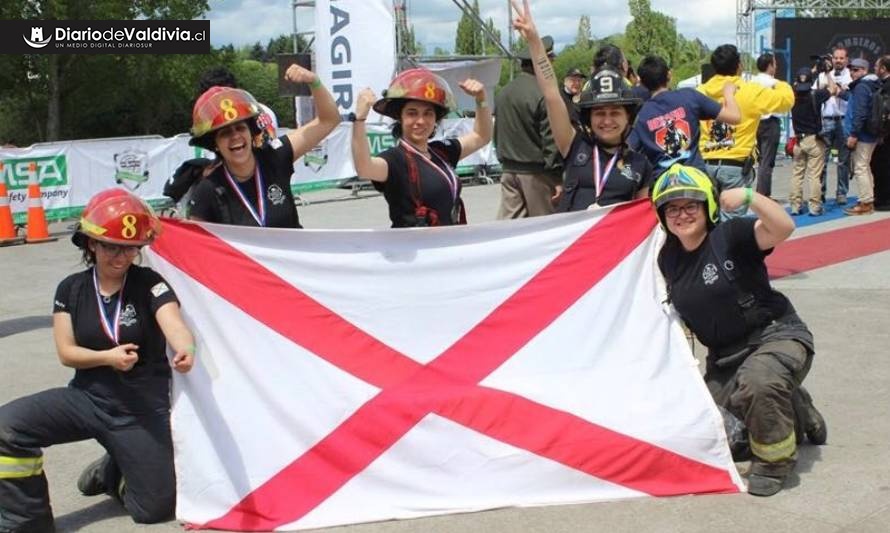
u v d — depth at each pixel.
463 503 4.06
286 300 4.43
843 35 25.59
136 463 3.98
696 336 4.55
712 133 7.89
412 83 4.59
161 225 4.06
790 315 4.41
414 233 4.59
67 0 40.22
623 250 4.76
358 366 4.38
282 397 4.24
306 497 4.03
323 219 14.40
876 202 13.39
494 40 19.81
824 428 4.73
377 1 15.77
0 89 43.94
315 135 4.65
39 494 3.89
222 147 4.30
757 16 26.27
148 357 4.07
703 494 4.16
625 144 5.15
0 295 9.60
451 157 4.98
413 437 4.18
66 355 3.93
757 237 4.22
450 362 4.46
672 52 63.47
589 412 4.30
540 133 6.82
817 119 12.71
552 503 4.09
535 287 4.66
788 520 3.87
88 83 44.16
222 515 3.98
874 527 3.78
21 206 14.50
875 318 7.41
